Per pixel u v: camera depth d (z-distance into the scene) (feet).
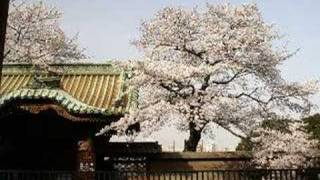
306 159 79.25
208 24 94.53
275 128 87.30
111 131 75.72
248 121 83.56
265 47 88.07
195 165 79.92
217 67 84.89
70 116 67.10
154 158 80.43
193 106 84.79
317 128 101.04
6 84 87.71
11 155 75.82
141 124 80.02
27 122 70.38
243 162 79.51
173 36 94.63
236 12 92.99
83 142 69.15
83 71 90.02
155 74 85.20
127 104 74.64
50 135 71.41
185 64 91.91
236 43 88.28
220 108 80.79
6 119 69.00
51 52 115.24
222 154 79.92
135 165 80.89
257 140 81.25
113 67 90.12
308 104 88.69
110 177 56.85
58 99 66.28
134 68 87.30
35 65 91.66
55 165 75.87
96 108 67.67
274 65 88.63
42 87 67.15
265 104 88.43
